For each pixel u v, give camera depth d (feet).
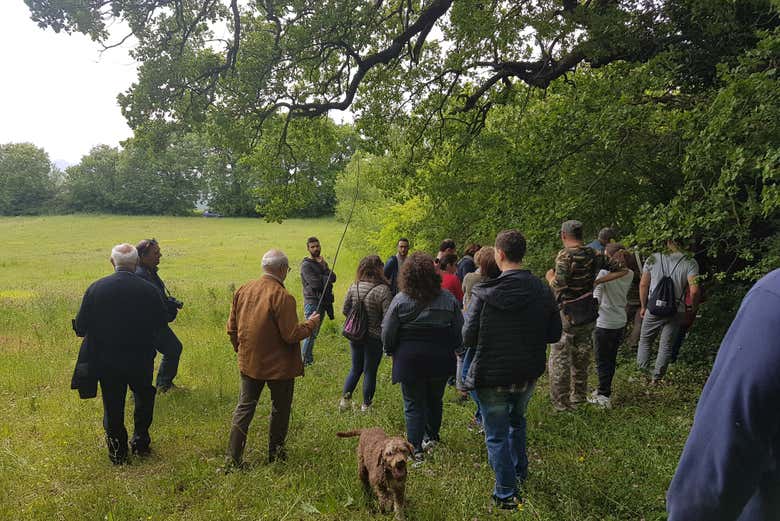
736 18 25.00
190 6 31.86
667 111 23.86
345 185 75.25
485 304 11.75
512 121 34.32
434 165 37.63
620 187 25.75
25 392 21.34
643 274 21.40
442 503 11.92
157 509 12.06
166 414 18.42
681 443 14.85
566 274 17.49
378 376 23.70
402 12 34.37
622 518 11.30
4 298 46.09
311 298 25.46
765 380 3.14
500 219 27.73
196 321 35.24
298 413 18.34
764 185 15.16
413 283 13.71
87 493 12.67
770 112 15.51
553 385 18.02
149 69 30.45
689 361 23.21
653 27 26.78
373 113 37.91
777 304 3.30
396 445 11.17
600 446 14.87
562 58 31.42
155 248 20.27
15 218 233.55
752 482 3.29
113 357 14.37
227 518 11.62
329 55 33.32
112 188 268.41
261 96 32.55
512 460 12.84
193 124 32.27
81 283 63.62
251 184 247.29
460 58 34.40
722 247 23.62
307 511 11.89
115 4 28.66
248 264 87.92
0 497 12.77
